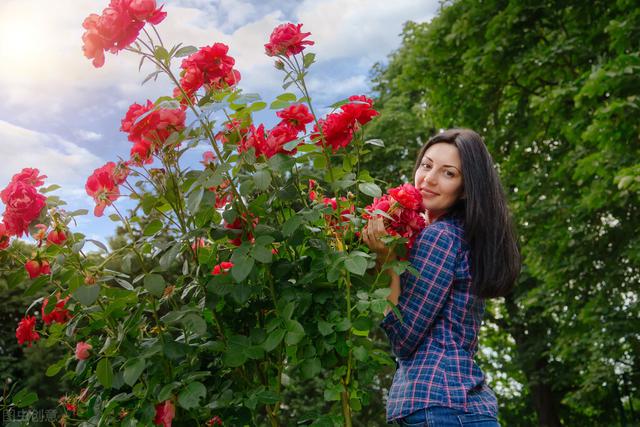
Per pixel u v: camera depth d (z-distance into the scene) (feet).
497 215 6.51
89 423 6.63
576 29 28.55
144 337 7.16
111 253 6.27
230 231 6.14
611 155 22.94
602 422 40.65
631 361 33.04
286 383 6.97
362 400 6.52
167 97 6.17
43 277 6.52
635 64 20.39
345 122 6.02
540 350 42.32
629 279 28.86
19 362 25.72
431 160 6.92
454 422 5.70
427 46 33.30
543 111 29.53
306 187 6.69
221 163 6.04
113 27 5.68
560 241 29.53
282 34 5.91
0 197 6.43
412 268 5.85
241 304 5.98
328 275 5.69
